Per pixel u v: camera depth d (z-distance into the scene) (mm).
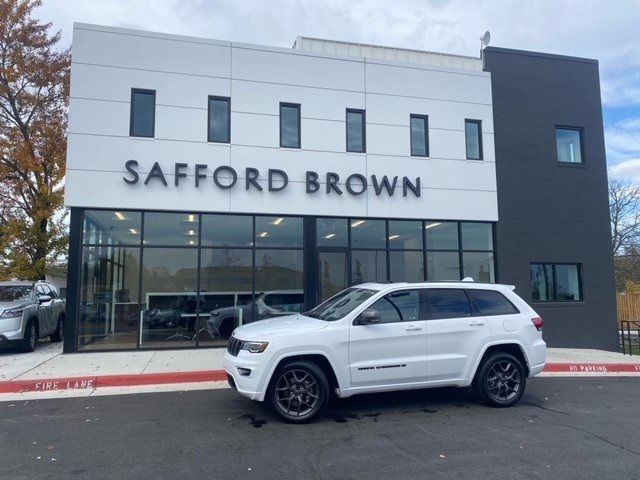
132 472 4973
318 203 13727
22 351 12508
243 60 13539
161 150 12750
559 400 8102
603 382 9820
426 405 7668
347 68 14312
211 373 9531
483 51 15773
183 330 12695
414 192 14453
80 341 12109
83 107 12383
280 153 13578
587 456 5445
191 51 13180
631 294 24906
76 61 12453
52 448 5699
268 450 5625
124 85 12664
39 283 14203
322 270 13766
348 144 14266
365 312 6949
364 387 6953
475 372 7535
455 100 15141
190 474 4922
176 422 6738
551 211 15555
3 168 18562
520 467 5113
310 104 13945
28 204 19672
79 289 12156
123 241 12547
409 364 7117
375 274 14133
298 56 13969
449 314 7512
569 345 15141
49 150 19312
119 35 12750
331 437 6090
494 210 15109
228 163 13180
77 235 12203
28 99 18984
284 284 13445
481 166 15141
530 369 7707
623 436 6156
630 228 39719
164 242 12773
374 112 14438
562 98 16062
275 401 6652
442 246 14758
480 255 15039
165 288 12695
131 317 12445
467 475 4898
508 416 7059
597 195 16016
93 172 12289
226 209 13055
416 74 14867
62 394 8477
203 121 13094
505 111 15523
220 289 13016
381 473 4953
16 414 7188
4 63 18969
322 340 6785
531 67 15922
